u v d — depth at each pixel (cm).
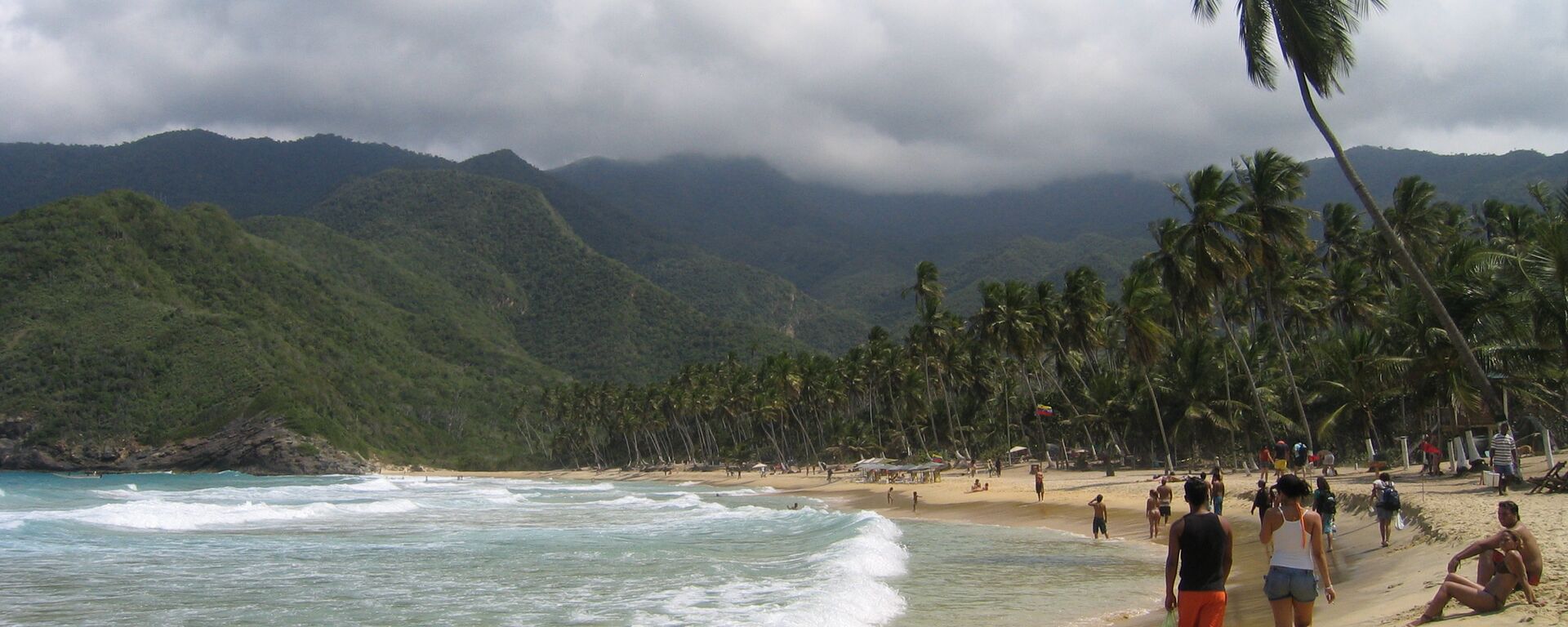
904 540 3388
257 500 6944
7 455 15050
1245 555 2598
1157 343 5606
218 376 16775
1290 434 6031
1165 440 5519
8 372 15825
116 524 4481
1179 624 973
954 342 9212
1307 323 6919
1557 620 1165
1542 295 2902
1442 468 4144
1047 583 2406
